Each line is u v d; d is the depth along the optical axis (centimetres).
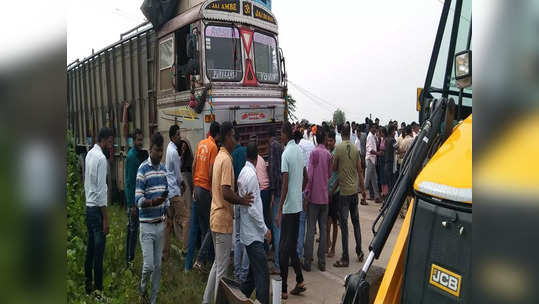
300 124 1399
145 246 431
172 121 719
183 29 710
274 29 769
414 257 163
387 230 214
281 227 479
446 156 172
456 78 191
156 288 441
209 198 528
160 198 432
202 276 534
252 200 404
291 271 577
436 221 154
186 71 687
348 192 576
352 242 700
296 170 476
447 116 228
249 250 411
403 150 932
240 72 680
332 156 607
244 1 701
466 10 288
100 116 1098
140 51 837
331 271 566
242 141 663
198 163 534
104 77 1053
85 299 423
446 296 144
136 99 864
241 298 234
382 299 196
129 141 901
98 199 455
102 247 463
